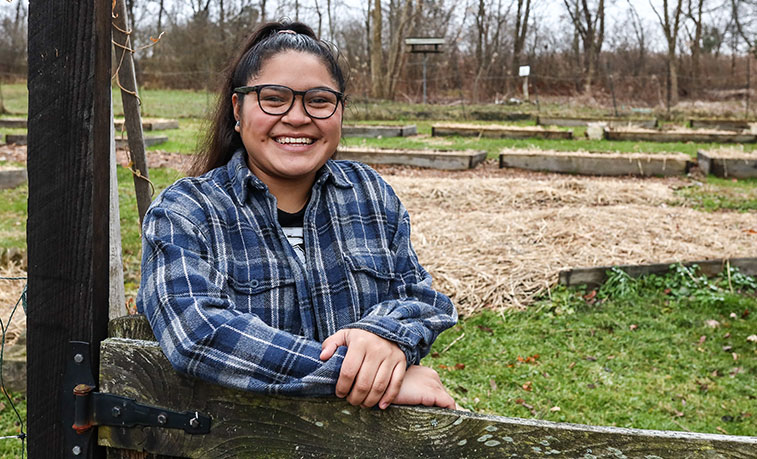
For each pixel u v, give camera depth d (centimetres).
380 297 159
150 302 134
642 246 635
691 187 992
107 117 129
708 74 3450
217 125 176
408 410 123
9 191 885
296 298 150
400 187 910
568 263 593
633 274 573
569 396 412
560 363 456
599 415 392
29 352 133
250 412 127
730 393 418
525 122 2170
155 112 2109
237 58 167
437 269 587
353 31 3512
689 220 743
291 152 153
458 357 463
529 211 779
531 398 411
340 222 162
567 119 2072
